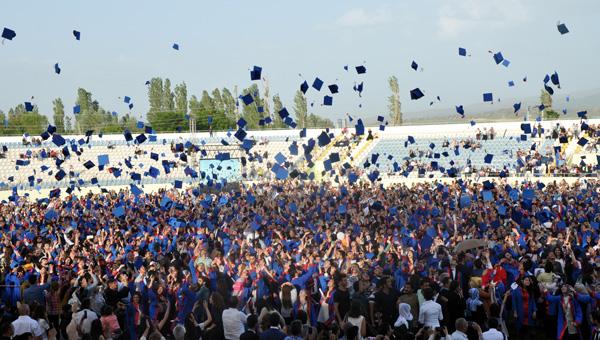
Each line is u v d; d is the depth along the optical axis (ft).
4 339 35.40
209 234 72.38
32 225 85.66
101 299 46.85
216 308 39.86
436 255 57.52
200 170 171.22
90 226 87.35
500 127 191.72
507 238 59.72
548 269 50.37
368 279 47.67
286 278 49.26
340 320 42.68
